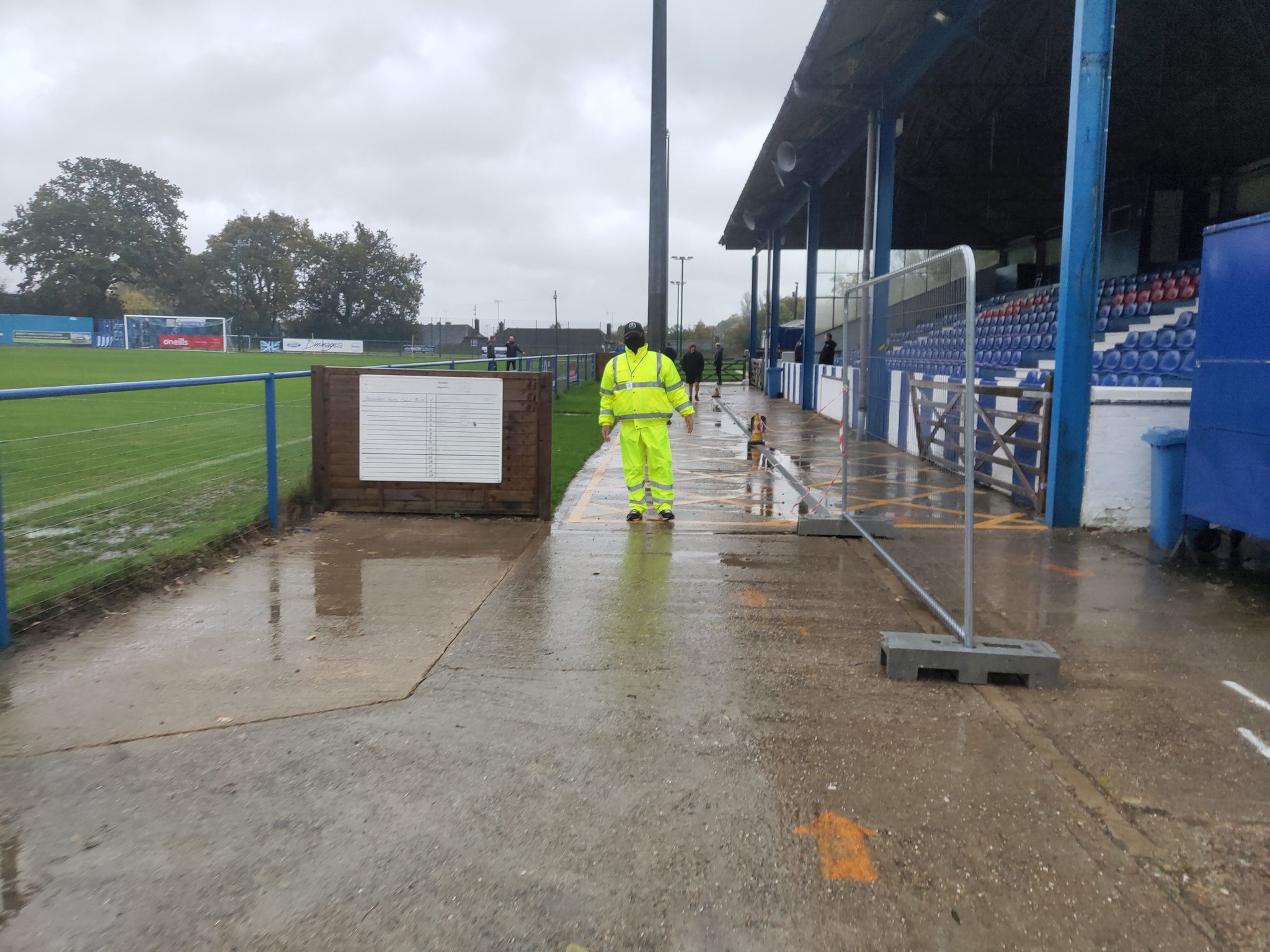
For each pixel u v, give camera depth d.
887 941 2.28
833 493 9.47
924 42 13.97
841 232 30.42
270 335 89.94
